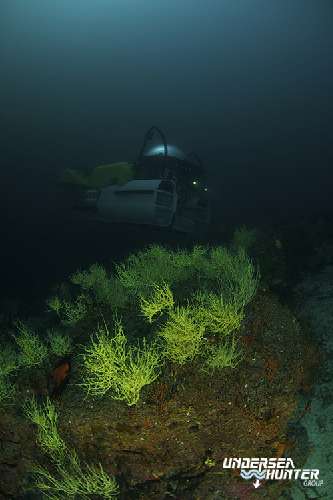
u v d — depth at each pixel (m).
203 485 3.04
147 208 8.33
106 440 3.17
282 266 5.86
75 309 4.71
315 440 3.25
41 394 3.58
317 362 3.87
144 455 3.16
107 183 9.22
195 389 3.16
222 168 16.31
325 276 5.61
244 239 6.47
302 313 4.79
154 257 5.16
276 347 3.54
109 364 3.13
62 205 11.09
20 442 3.38
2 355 4.04
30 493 3.28
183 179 9.01
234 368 3.32
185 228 8.98
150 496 3.03
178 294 4.37
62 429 3.25
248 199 13.47
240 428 3.15
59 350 4.00
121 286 4.79
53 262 9.46
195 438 3.13
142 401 3.11
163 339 3.66
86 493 3.06
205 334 3.58
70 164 16.39
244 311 3.87
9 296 8.21
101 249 9.57
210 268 4.73
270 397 3.20
